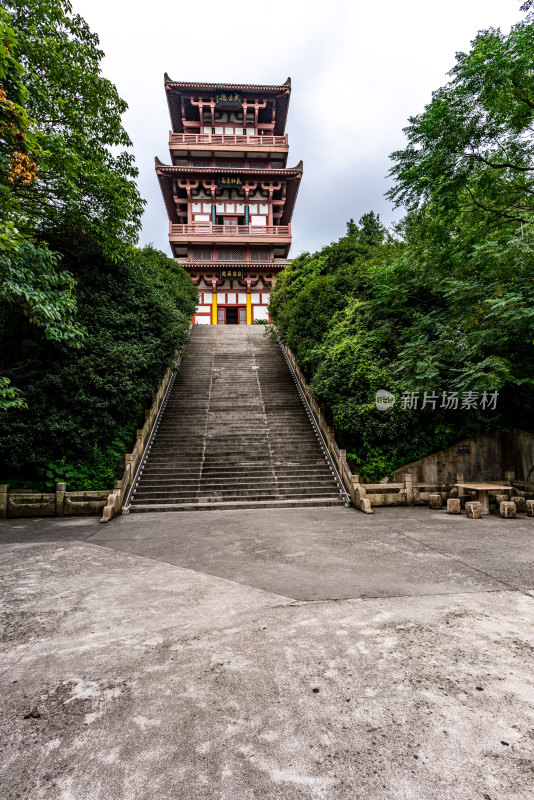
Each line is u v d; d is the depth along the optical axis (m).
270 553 6.15
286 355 20.34
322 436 13.26
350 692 2.69
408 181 8.40
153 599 4.41
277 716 2.46
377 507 10.11
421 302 13.10
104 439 11.25
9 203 7.23
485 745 2.20
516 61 6.91
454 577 4.95
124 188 11.07
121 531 7.80
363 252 19.08
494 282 9.86
